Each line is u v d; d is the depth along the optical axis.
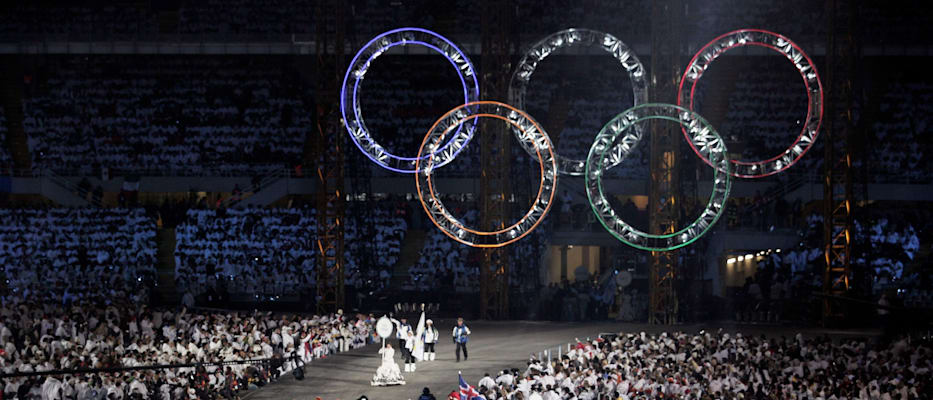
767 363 48.22
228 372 44.91
